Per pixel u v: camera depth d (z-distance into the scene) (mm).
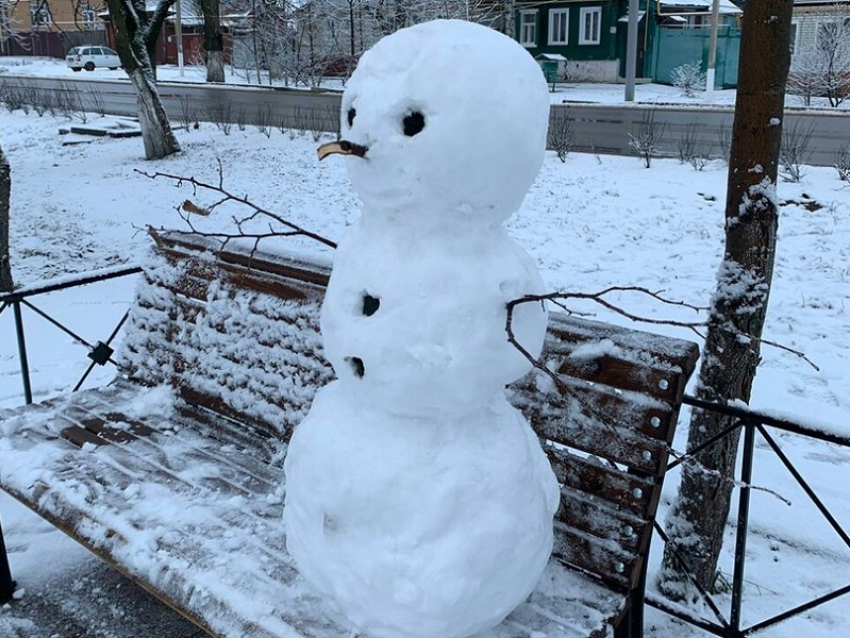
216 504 2363
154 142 13742
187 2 37062
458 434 1708
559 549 2117
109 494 2416
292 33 25000
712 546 2846
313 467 1745
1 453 2695
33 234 9156
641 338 2096
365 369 1646
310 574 1793
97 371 5176
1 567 2791
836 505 3643
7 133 17469
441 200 1567
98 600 2818
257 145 14430
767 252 2648
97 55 35000
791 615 2324
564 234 8531
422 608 1628
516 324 1660
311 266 2779
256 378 2859
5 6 17109
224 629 1858
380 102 1531
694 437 2812
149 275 3332
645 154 11453
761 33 2514
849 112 16844
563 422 2172
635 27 20469
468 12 16734
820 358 5371
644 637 2725
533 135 1579
